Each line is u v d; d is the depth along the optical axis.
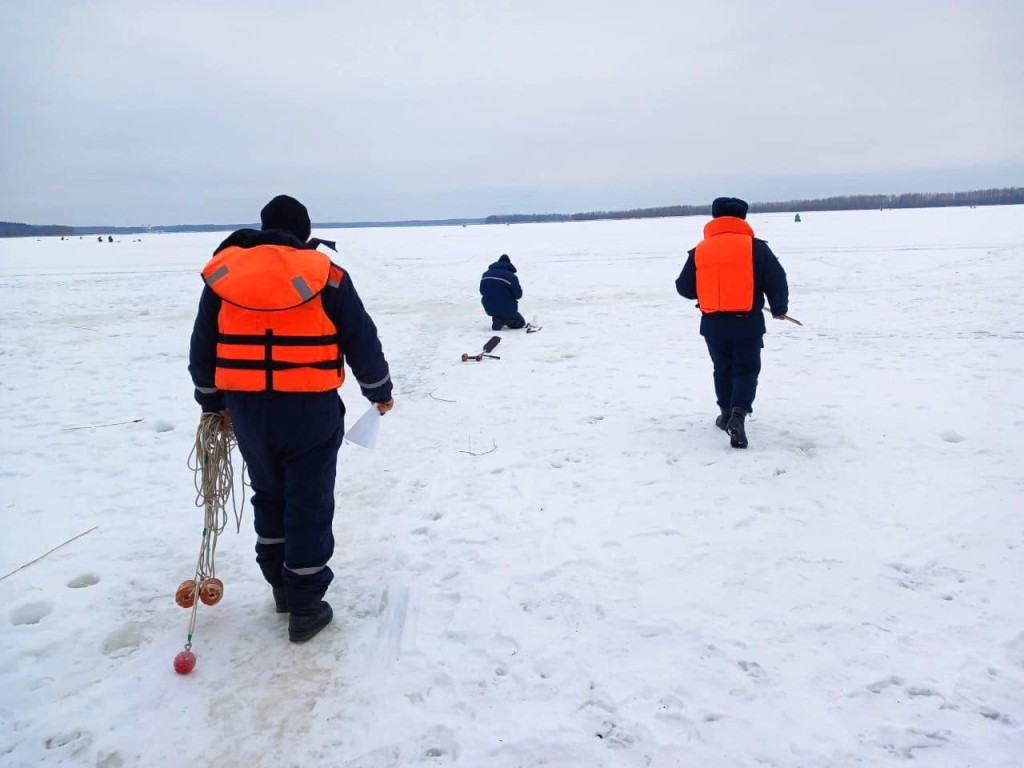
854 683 2.57
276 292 2.65
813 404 6.21
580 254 29.11
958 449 4.94
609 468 4.92
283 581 3.10
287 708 2.58
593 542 3.81
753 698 2.52
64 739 2.43
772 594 3.20
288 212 2.95
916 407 5.96
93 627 3.10
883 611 3.03
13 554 3.83
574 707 2.53
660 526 3.96
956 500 4.10
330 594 3.38
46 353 10.37
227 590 3.44
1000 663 2.65
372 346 2.94
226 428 3.12
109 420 6.71
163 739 2.43
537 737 2.38
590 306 14.00
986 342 8.55
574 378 7.77
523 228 85.44
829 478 4.54
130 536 4.07
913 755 2.23
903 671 2.62
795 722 2.40
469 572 3.54
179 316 14.33
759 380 7.17
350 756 2.35
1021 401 6.00
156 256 38.91
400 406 6.87
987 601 3.07
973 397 6.18
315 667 2.81
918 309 11.49
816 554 3.55
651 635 2.94
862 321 10.62
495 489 4.62
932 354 8.02
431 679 2.72
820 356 8.24
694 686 2.60
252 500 3.09
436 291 17.84
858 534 3.75
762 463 4.85
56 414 6.95
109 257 39.03
